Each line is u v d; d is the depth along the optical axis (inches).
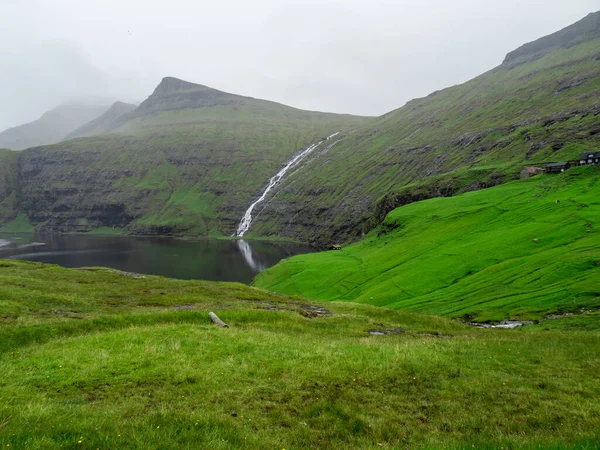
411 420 668.1
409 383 815.7
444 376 852.0
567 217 4200.3
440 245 4874.5
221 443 538.0
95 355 925.8
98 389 753.0
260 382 797.2
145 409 658.2
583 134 7598.4
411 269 4279.0
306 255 7465.6
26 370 831.7
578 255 3132.4
